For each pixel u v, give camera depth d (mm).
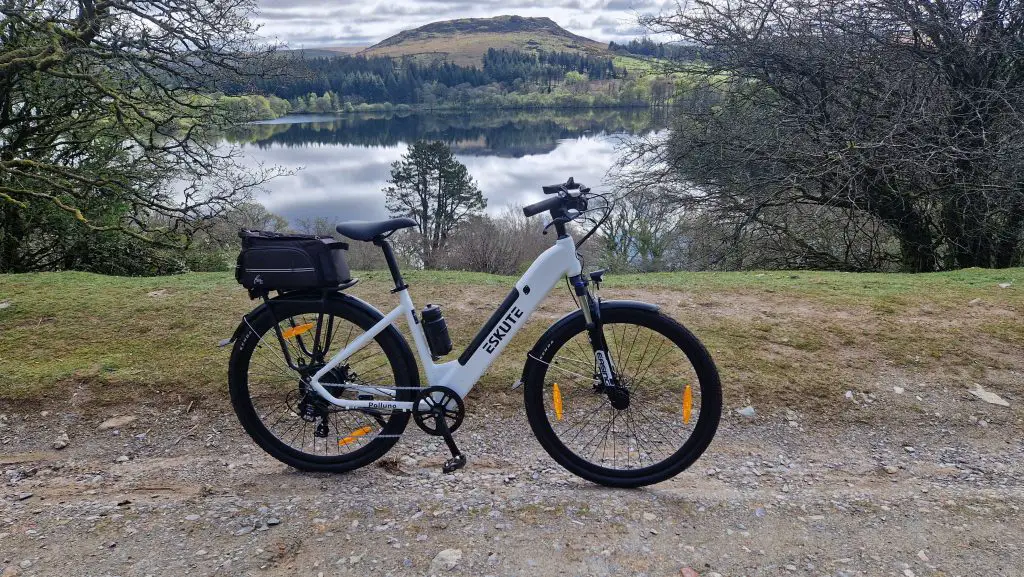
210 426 3205
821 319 4426
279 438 2854
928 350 3945
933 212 9570
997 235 8820
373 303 4766
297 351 2695
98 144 10289
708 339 4082
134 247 10844
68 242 10367
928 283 5266
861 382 3607
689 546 2266
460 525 2363
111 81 9539
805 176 9062
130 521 2400
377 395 2652
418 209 44219
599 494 2609
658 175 11055
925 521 2436
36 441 3070
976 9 8047
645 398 3375
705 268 11836
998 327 4234
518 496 2574
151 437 3121
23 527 2357
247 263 2572
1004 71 8547
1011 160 7840
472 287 5152
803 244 10609
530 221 30578
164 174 10359
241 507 2498
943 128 8250
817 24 8930
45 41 8781
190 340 3955
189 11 9148
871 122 8703
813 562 2191
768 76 9547
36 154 9883
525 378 2652
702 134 10555
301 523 2381
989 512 2496
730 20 9578
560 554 2201
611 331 3115
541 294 2598
